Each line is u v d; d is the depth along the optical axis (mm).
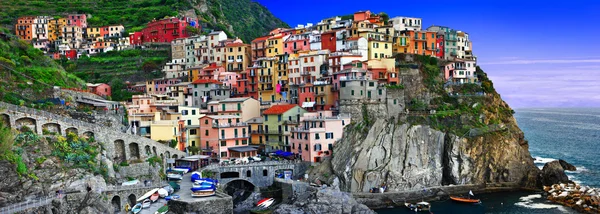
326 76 184000
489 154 160250
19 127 109688
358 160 149250
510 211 133875
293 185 136750
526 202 142375
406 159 153125
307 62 188875
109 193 102562
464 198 145250
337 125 156625
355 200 129375
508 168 161250
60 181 101312
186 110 164125
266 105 186375
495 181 159500
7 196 92000
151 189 111188
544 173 159250
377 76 174875
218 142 158000
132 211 101562
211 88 192875
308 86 177625
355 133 155750
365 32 189625
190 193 113562
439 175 155875
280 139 165375
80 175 104500
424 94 180125
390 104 168375
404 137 156375
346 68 175875
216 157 157750
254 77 199875
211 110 177125
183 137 157250
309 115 163500
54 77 155000
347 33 193250
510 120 190750
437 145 158500
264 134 168625
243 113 174375
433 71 186875
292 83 191875
